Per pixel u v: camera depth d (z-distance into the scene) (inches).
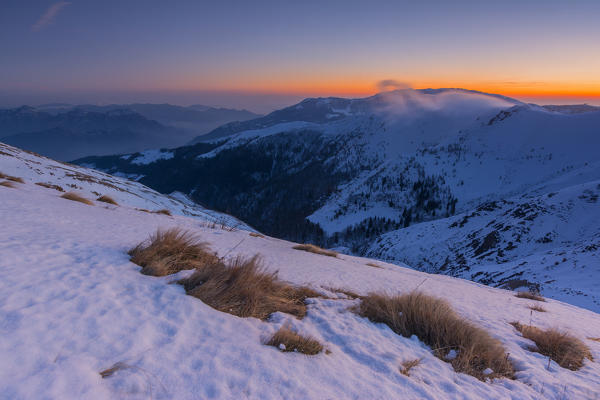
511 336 212.8
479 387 126.1
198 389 79.5
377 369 122.2
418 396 107.0
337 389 98.4
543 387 137.0
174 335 103.2
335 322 170.2
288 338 124.6
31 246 165.8
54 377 69.0
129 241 235.0
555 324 289.7
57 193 540.4
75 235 215.8
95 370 76.3
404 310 187.6
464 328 170.9
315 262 392.8
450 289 398.0
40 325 88.6
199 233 391.5
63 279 126.4
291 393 88.8
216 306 143.2
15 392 62.2
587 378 161.0
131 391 72.5
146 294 131.0
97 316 101.7
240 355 102.0
